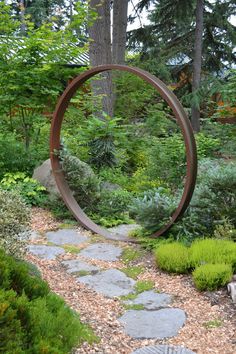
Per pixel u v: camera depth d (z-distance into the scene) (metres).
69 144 7.53
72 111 8.35
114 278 3.94
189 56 15.95
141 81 10.82
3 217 3.41
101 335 2.89
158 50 15.55
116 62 11.97
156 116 10.27
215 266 3.68
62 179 6.09
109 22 10.20
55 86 7.19
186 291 3.64
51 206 6.16
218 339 2.91
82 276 3.97
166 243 4.65
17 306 1.87
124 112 10.95
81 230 5.45
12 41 6.99
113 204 6.14
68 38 7.29
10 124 7.64
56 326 2.19
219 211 4.72
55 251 4.64
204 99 13.59
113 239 5.09
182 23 15.61
